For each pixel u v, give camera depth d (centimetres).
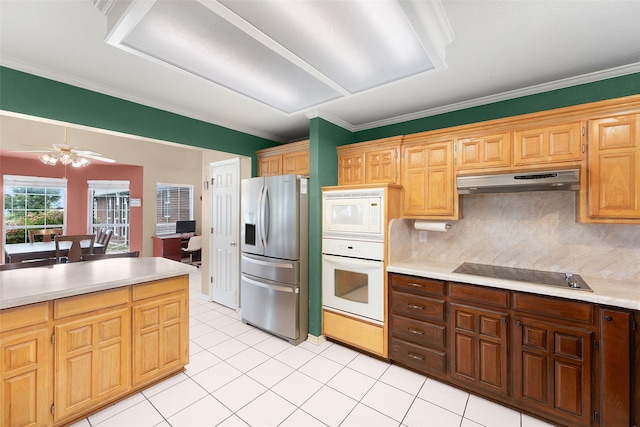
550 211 231
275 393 212
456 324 217
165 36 132
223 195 406
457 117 276
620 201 183
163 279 221
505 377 196
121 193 654
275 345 290
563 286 185
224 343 293
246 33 130
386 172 287
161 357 220
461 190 243
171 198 712
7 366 154
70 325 175
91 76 222
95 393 185
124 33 127
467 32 167
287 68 163
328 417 188
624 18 154
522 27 162
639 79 201
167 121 281
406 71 163
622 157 182
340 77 170
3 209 539
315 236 297
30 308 161
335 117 310
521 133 218
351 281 276
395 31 129
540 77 222
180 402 201
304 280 299
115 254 286
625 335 160
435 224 261
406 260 279
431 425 181
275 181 306
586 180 194
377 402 203
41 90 209
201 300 436
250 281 327
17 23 159
